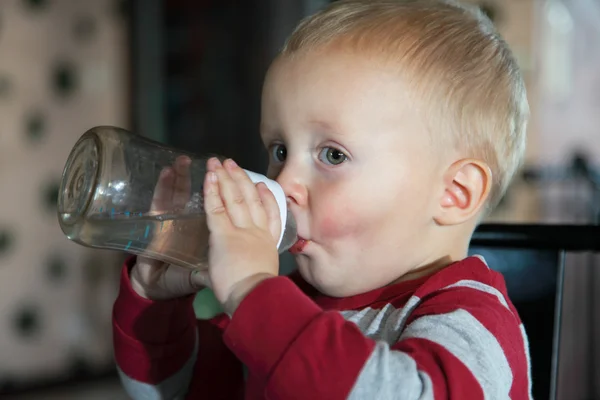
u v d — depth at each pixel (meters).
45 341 2.12
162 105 2.25
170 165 0.67
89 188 0.62
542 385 0.84
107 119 2.19
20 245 2.06
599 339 1.18
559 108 2.59
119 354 0.78
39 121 2.07
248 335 0.56
